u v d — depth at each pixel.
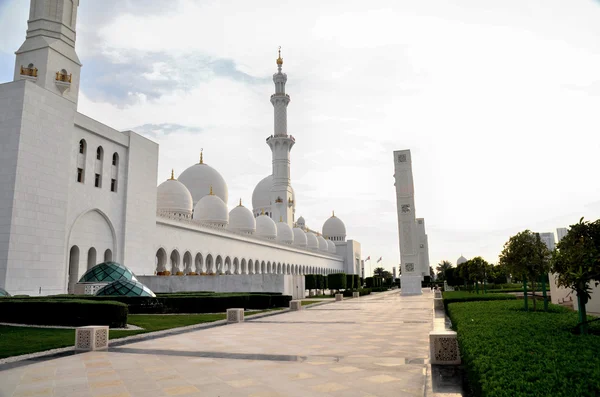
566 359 7.87
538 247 21.20
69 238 41.69
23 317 22.91
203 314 30.94
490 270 45.38
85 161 44.66
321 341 16.83
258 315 30.53
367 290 76.38
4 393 9.59
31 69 43.12
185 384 10.12
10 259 34.00
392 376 10.68
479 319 15.52
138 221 52.09
